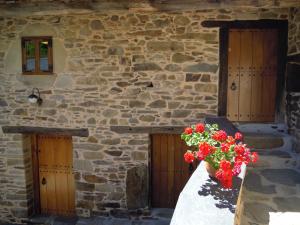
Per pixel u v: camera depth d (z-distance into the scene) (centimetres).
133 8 436
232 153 276
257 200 347
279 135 474
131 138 549
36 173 613
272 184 384
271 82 522
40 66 554
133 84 534
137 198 559
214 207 248
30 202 608
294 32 478
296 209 330
